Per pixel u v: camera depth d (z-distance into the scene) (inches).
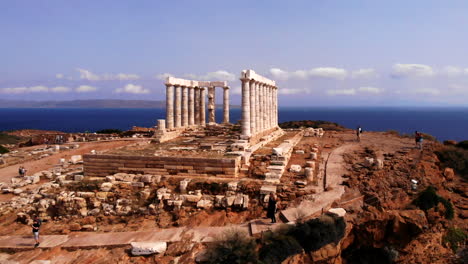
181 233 899.4
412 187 1173.1
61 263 796.0
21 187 1396.4
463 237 1088.2
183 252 803.4
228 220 971.9
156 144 1705.2
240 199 1027.9
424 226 1004.6
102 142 2603.3
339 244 852.0
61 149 2320.4
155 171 1236.5
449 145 1856.5
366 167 1333.7
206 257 750.5
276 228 826.8
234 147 1430.9
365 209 979.3
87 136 2918.3
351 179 1162.6
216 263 726.5
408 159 1443.2
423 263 968.3
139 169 1248.8
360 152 1654.8
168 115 2018.9
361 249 961.5
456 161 1582.2
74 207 1077.8
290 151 1603.1
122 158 1255.5
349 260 941.8
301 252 778.8
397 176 1248.2
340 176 1224.2
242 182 1111.0
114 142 2593.5
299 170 1266.0
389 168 1307.8
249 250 739.4
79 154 2159.2
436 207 1099.9
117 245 859.4
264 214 973.2
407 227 984.3
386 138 2230.6
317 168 1355.8
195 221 977.5
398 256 959.0
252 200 1040.2
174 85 2068.2
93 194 1107.9
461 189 1371.8
